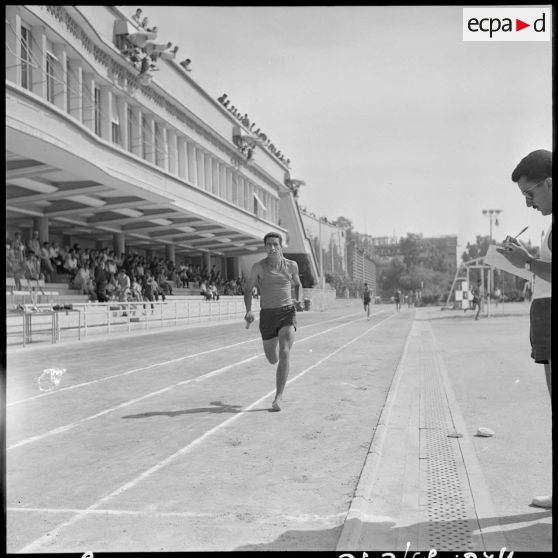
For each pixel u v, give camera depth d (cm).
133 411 761
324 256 9694
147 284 2888
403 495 439
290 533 373
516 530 369
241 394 877
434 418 699
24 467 523
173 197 2922
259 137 5119
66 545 358
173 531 379
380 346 1652
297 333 2259
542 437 605
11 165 2003
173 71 3316
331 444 586
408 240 14025
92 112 2434
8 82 1523
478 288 3266
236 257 5966
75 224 3075
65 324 1961
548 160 346
